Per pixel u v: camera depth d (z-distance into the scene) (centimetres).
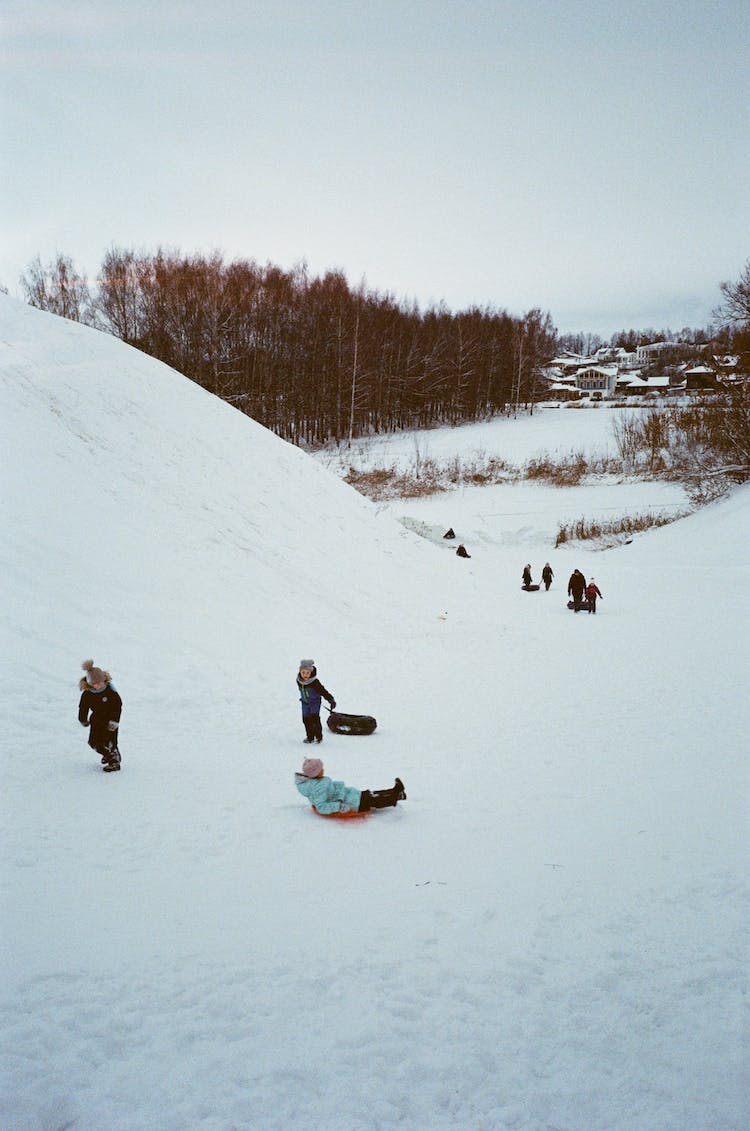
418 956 494
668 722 1207
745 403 4697
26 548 1377
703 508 4588
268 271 8088
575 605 2509
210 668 1334
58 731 924
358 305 8000
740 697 1354
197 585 1639
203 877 594
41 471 1645
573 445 6788
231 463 2369
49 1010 405
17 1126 322
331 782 750
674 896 595
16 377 2023
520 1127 349
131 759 883
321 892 584
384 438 7775
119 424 2141
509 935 527
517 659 1758
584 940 522
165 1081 363
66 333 2538
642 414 7475
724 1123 351
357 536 2498
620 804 828
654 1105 364
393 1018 425
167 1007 420
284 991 444
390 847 685
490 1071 387
